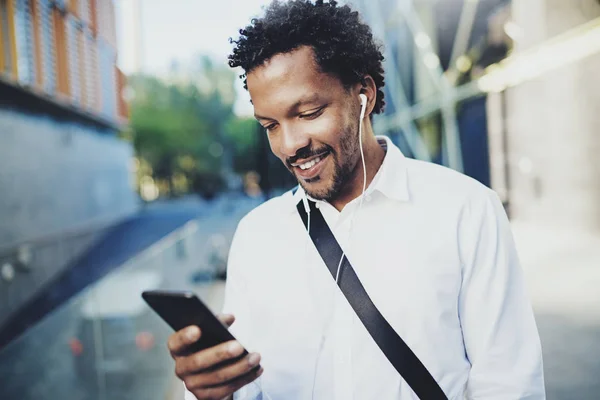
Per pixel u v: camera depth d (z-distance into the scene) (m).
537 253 5.74
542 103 6.80
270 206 1.26
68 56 14.39
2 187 10.38
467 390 1.09
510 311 1.08
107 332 4.29
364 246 1.13
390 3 10.12
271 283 1.19
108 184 22.75
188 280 7.30
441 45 8.62
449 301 1.09
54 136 14.74
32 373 3.62
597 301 4.18
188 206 37.09
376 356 1.08
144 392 3.38
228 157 56.25
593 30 5.86
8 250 9.71
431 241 1.10
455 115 8.53
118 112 21.72
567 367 3.18
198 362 0.84
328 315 1.13
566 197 6.48
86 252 15.13
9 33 10.16
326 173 1.07
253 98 1.05
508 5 7.17
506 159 7.57
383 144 1.27
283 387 1.15
